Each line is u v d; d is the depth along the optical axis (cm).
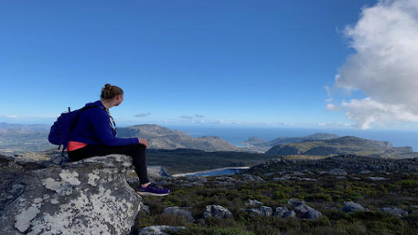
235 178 4125
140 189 352
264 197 1889
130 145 337
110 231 305
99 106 313
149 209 1332
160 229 750
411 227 963
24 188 290
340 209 1404
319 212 1241
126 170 347
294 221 1064
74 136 305
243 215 1162
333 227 968
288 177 3909
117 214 325
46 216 269
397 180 2973
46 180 294
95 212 301
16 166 345
